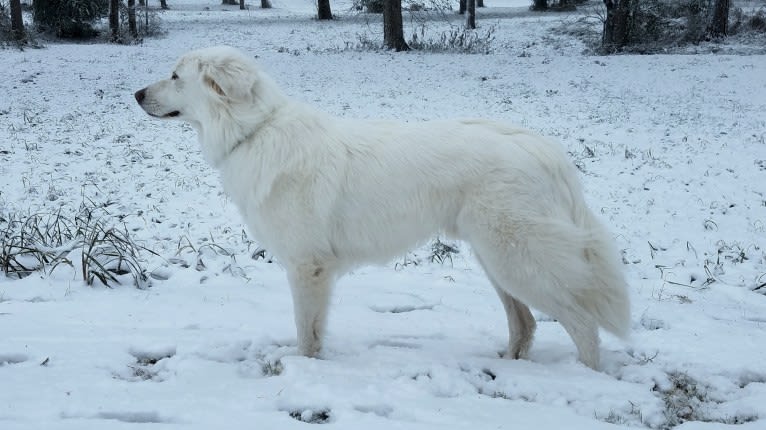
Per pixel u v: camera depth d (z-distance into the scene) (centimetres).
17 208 755
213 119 370
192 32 3150
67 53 2256
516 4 4991
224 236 692
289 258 374
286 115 372
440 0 2980
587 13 3228
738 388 360
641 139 1184
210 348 383
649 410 319
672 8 2748
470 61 2175
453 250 670
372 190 364
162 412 286
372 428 273
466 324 463
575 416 301
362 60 2195
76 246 560
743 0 3475
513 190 355
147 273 553
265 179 362
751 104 1468
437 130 376
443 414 297
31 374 324
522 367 373
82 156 1023
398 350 397
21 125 1231
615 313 369
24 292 484
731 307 527
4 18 2555
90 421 267
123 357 363
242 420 280
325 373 347
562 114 1404
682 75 1844
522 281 363
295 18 3853
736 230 749
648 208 821
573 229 360
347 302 504
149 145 1111
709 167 994
